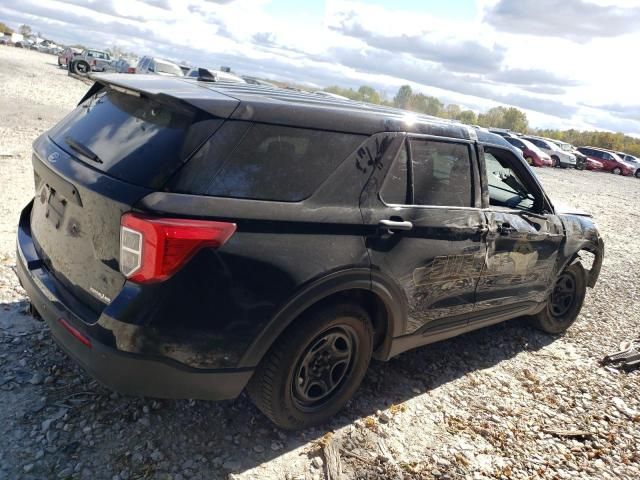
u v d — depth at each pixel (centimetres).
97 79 289
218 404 305
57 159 262
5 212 561
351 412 323
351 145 277
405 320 320
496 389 384
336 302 276
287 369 265
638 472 315
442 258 327
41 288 266
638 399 401
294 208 250
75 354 241
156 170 222
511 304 414
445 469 288
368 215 280
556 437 337
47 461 245
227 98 244
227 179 233
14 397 281
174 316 223
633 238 1136
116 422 276
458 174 345
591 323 548
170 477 248
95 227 234
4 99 1541
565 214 464
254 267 236
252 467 264
